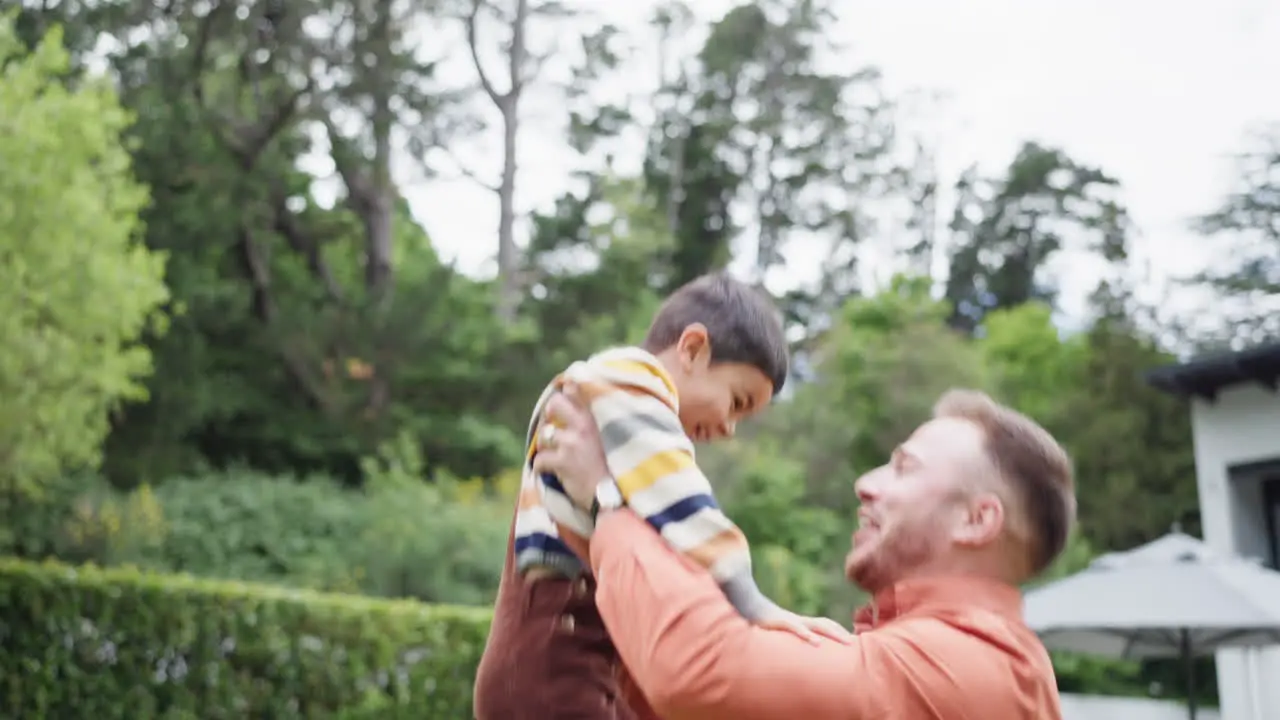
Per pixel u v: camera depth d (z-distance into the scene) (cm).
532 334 1827
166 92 1666
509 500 1434
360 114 1903
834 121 3444
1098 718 1333
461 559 1245
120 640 704
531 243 2153
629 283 2042
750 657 128
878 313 2047
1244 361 1127
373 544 1252
